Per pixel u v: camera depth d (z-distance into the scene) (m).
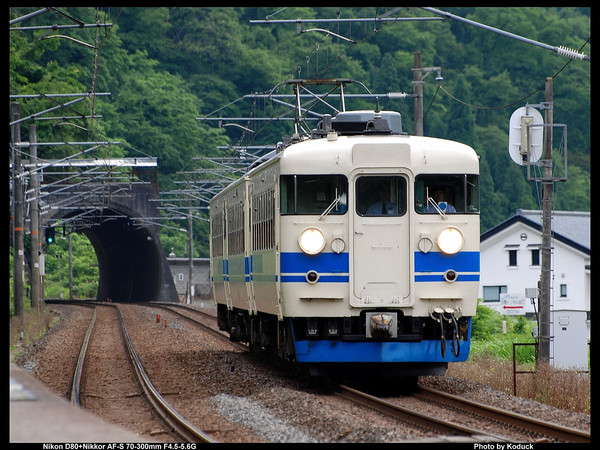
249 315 62.84
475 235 46.28
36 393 25.69
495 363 60.59
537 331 54.44
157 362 67.75
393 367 47.41
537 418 38.53
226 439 35.12
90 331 98.25
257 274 54.44
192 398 48.38
